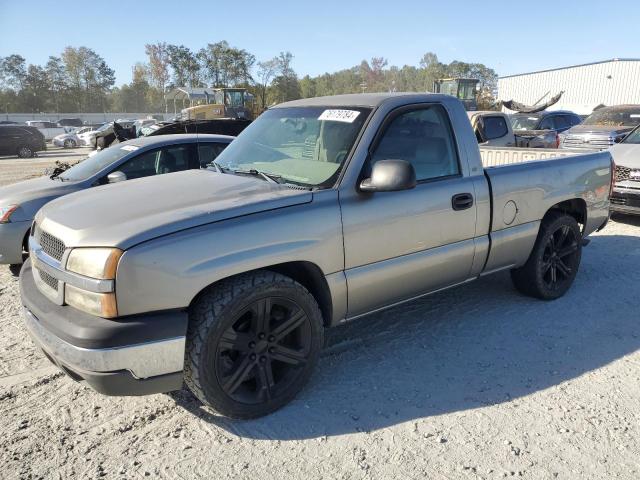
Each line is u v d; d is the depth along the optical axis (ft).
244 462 9.11
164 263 8.90
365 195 11.19
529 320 14.84
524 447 9.41
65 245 9.37
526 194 14.43
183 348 9.11
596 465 8.92
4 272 20.52
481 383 11.57
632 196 25.17
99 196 11.19
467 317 15.08
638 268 19.44
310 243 10.41
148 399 11.14
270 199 10.25
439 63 330.95
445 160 12.89
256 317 10.00
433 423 10.15
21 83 328.70
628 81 132.77
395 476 8.71
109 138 44.04
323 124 12.29
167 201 10.35
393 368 12.24
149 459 9.22
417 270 12.27
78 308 9.16
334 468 8.93
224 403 9.84
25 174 58.65
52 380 12.02
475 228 13.30
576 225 16.25
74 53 335.06
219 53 262.26
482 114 40.32
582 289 17.26
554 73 146.92
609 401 10.82
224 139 24.03
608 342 13.48
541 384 11.50
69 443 9.68
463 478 8.65
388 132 11.84
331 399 11.00
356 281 11.24
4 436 9.89
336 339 13.76
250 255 9.69
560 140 46.39
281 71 222.69
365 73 331.16
